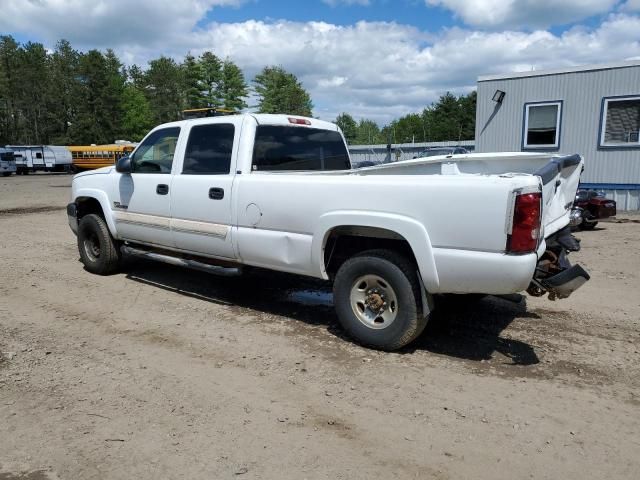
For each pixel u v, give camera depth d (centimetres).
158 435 309
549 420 328
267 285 649
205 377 388
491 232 366
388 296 426
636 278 696
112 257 689
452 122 7756
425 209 391
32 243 977
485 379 387
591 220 1145
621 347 449
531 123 1627
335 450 296
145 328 496
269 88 6975
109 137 7344
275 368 405
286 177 469
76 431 313
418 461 285
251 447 297
